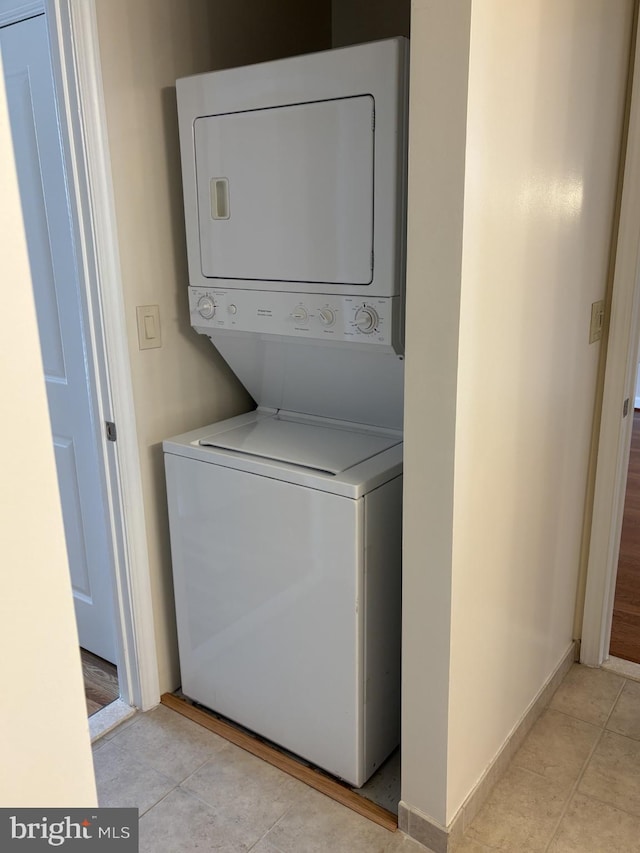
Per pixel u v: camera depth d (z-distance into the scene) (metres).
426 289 1.31
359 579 1.66
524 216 1.46
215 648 2.04
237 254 1.81
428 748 1.60
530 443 1.72
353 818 1.76
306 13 2.24
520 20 1.30
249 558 1.86
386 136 1.49
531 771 1.91
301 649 1.82
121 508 1.99
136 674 2.14
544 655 2.11
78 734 0.72
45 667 0.68
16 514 0.62
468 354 1.34
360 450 1.85
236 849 1.68
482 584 1.60
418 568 1.49
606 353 2.12
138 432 1.97
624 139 1.95
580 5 1.54
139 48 1.78
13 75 2.00
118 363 1.88
